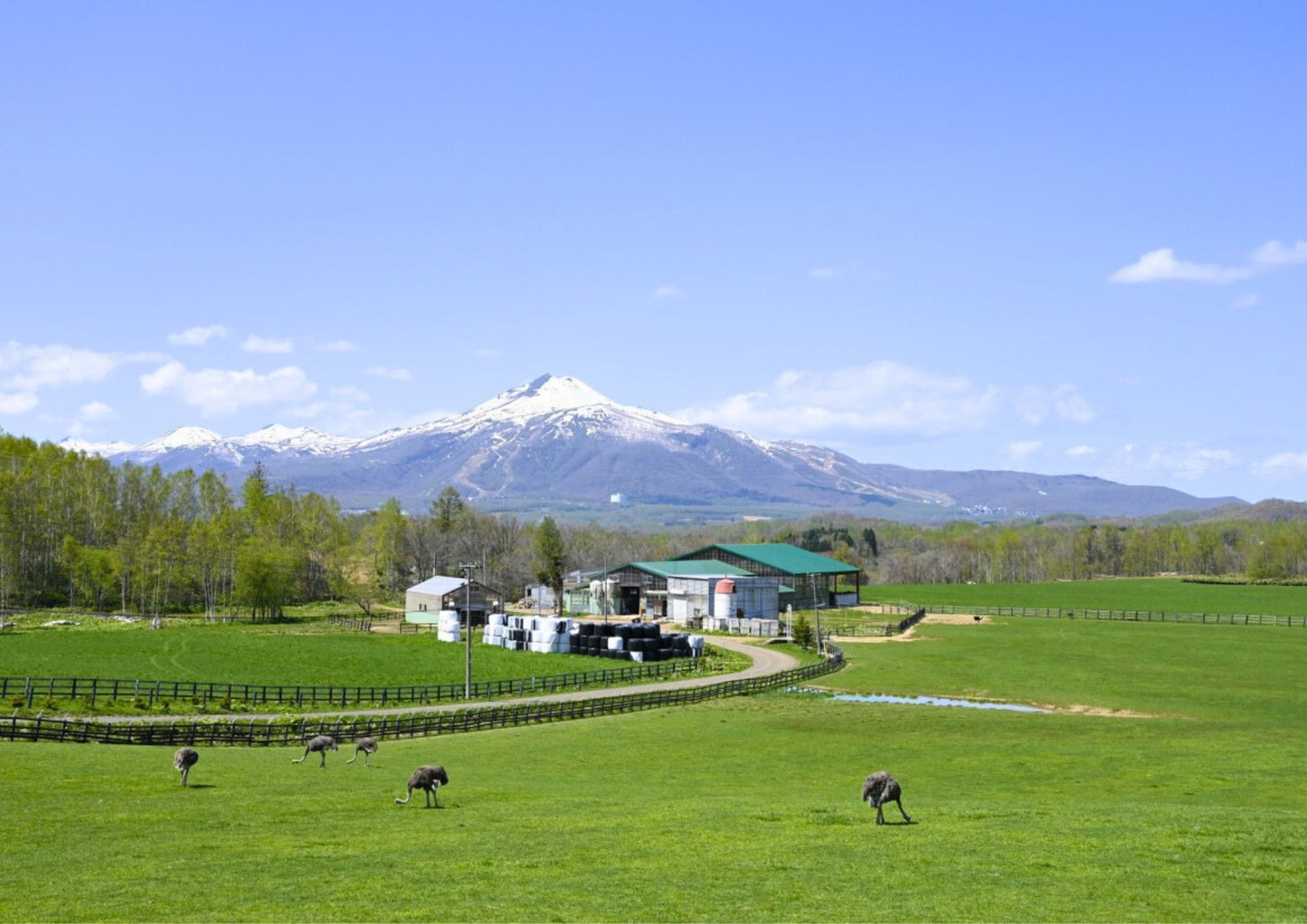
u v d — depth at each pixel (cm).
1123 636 12700
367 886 2744
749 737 6141
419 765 5091
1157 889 2691
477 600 14975
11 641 10969
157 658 9819
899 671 9550
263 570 14962
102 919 2480
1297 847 3108
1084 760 5275
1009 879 2783
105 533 18275
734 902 2592
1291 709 7481
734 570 16088
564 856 3055
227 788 4225
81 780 4303
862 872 2861
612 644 10612
